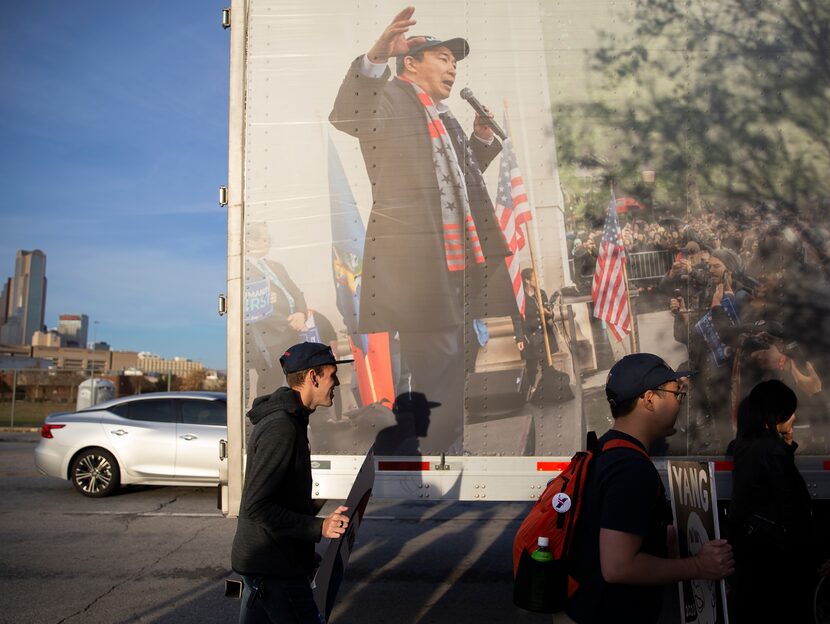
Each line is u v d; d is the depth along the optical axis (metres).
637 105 4.18
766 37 4.22
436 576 6.07
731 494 3.87
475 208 4.11
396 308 4.07
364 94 4.20
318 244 4.14
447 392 4.02
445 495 3.98
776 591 3.39
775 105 4.19
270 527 2.70
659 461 3.98
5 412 26.44
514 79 4.19
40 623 4.87
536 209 4.11
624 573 2.11
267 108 4.22
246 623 2.85
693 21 4.22
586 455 2.40
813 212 4.13
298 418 2.92
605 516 2.18
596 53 4.21
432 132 4.17
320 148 4.19
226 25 4.32
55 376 29.34
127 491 10.22
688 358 4.02
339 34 4.25
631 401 2.40
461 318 4.06
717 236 4.10
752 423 3.53
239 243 4.18
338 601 5.41
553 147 4.14
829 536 3.96
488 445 4.00
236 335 4.14
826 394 4.02
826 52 4.21
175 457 9.69
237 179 4.21
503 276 4.07
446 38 4.21
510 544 7.19
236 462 4.12
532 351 4.02
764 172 4.14
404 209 4.13
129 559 6.55
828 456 4.00
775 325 4.05
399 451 4.02
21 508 8.95
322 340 4.09
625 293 4.05
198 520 8.25
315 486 4.03
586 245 4.08
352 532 3.02
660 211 4.11
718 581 2.21
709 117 4.18
